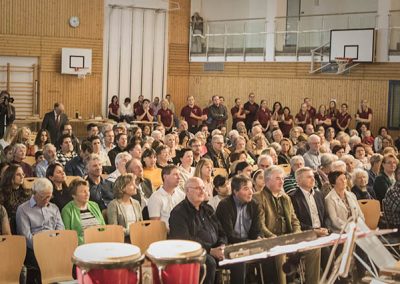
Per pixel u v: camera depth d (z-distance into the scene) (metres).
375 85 18.91
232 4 23.12
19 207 6.44
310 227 7.32
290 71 20.33
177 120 18.95
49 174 7.28
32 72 20.39
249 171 8.18
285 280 6.88
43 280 5.82
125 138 10.66
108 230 6.14
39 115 20.47
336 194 7.64
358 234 4.73
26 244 6.20
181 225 6.27
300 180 7.43
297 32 20.16
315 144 11.12
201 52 22.19
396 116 18.70
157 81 22.02
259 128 13.41
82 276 4.04
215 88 21.91
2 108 16.78
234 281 6.61
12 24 19.98
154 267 4.26
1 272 5.62
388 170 9.14
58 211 6.57
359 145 11.48
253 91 21.09
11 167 6.98
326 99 19.77
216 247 6.39
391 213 7.90
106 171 9.86
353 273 7.11
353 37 18.95
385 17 18.58
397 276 4.78
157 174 9.07
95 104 21.28
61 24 20.62
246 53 21.19
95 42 21.09
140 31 21.64
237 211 6.83
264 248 5.33
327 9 22.05
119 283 4.02
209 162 7.87
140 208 7.05
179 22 22.20
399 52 18.47
